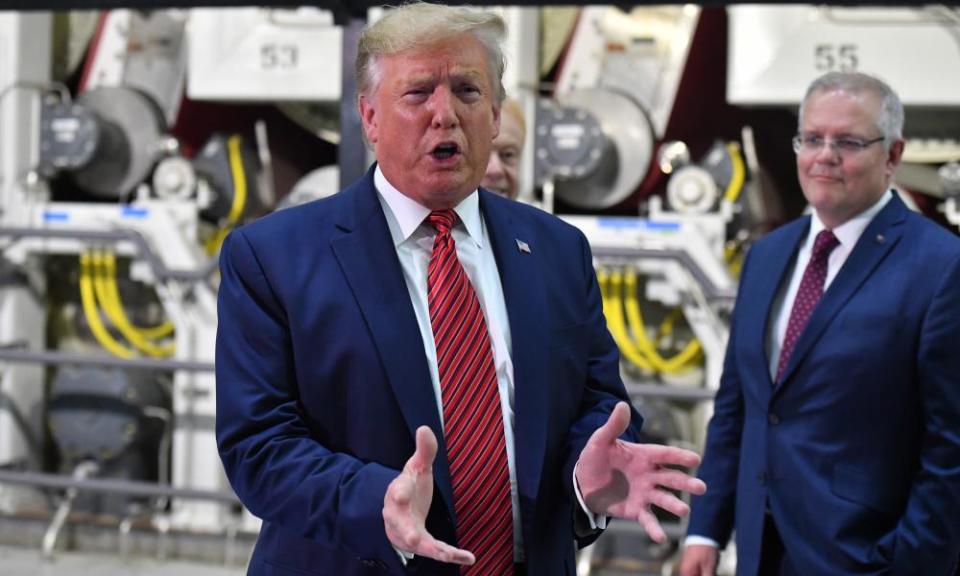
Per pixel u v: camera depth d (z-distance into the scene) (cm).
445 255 182
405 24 173
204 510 483
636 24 503
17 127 511
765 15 458
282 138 554
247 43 500
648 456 165
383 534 161
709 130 510
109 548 482
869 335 235
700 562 266
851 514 233
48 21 523
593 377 195
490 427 177
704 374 474
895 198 248
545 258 192
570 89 506
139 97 529
